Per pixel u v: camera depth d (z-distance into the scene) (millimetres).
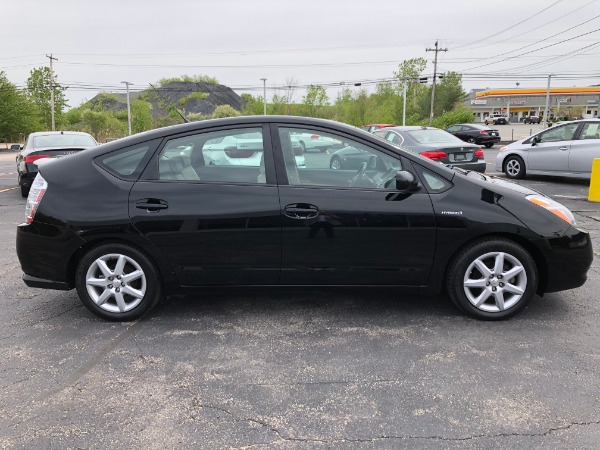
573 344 3498
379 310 4152
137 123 74812
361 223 3668
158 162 3846
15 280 5098
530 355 3344
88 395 2951
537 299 4332
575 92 89938
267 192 3713
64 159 4023
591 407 2752
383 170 3791
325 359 3340
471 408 2766
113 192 3785
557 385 2977
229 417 2721
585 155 10859
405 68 74000
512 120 88375
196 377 3137
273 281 3830
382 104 71875
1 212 8898
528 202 3754
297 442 2506
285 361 3322
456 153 10000
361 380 3072
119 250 3834
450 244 3709
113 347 3553
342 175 3799
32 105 55375
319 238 3695
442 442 2484
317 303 4332
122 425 2660
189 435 2572
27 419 2725
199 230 3723
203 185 3764
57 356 3430
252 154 3801
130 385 3053
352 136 3811
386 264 3754
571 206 8688
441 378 3076
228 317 4062
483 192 3732
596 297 4375
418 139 10312
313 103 70875
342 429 2604
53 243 3824
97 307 3947
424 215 3664
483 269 3783
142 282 3893
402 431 2576
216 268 3799
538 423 2621
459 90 70812
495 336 3631
